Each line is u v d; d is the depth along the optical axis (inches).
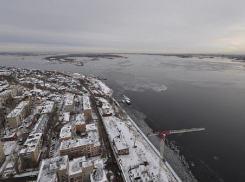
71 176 2950.3
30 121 5383.9
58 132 4837.6
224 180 3553.2
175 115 6461.6
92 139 4128.9
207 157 4190.5
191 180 3516.2
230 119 6063.0
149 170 3599.9
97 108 6850.4
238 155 4252.0
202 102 7780.5
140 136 5029.5
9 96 7022.6
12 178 3250.5
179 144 4687.5
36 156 3629.4
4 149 4074.8
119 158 3912.4
